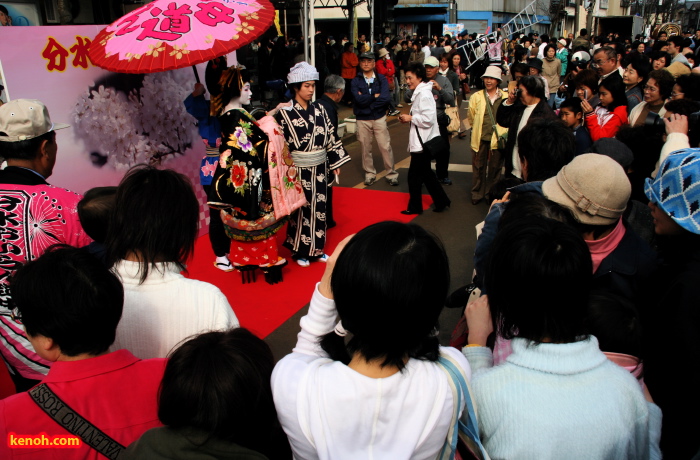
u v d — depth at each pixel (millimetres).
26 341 1871
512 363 1258
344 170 7711
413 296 1060
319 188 4355
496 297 1322
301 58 7219
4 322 1850
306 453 1144
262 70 12906
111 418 1261
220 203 3613
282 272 4402
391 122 11297
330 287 1232
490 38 19281
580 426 1160
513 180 2535
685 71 5668
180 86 4625
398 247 1083
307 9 7016
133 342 1656
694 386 1508
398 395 1103
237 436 1157
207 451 1117
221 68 3885
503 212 1915
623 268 1854
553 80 9961
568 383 1207
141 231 1573
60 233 1901
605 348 1503
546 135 2377
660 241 1859
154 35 3312
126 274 1605
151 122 4422
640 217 2396
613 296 1565
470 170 7637
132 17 3566
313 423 1105
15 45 3471
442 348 1274
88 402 1250
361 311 1081
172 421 1137
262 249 4023
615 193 1756
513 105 4719
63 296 1211
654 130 2848
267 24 3570
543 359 1226
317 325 1313
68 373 1252
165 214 1587
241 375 1139
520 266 1231
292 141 4172
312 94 4199
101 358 1291
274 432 1307
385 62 12242
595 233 1879
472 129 5879
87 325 1237
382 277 1053
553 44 9883
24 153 1963
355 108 6594
